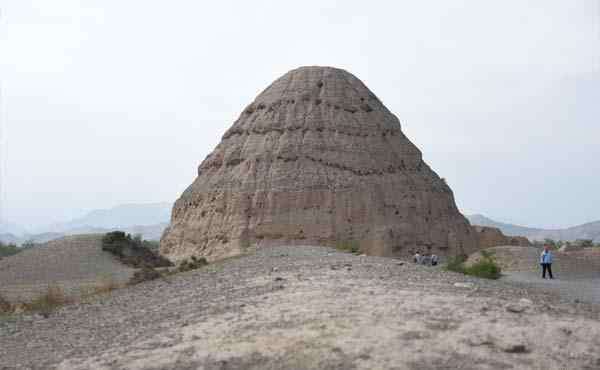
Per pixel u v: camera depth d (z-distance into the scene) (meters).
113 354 11.59
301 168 66.75
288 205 64.31
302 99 72.56
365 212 64.69
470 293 15.18
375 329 11.14
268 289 17.12
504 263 41.41
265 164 67.75
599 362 9.35
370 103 75.62
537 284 28.39
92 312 18.22
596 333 10.77
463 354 9.69
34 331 15.91
